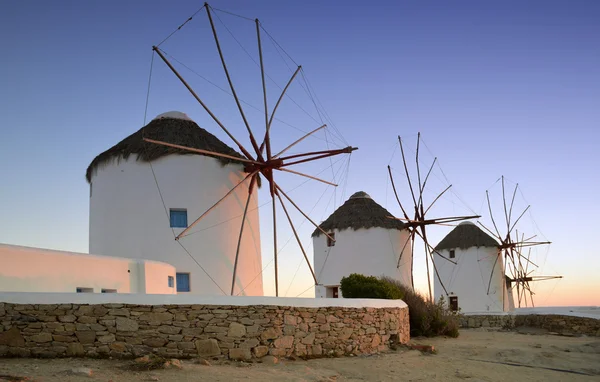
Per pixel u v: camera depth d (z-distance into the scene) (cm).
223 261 1991
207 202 2008
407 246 3256
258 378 1048
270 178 1917
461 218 3050
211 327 1185
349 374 1211
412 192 3144
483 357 1567
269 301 1275
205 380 995
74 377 927
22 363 1003
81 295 1113
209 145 2078
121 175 1983
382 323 1588
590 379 1329
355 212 3259
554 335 2355
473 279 4019
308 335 1334
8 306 1070
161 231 1938
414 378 1228
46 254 1348
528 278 4369
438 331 2133
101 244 1984
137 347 1121
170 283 1848
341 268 3178
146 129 2067
